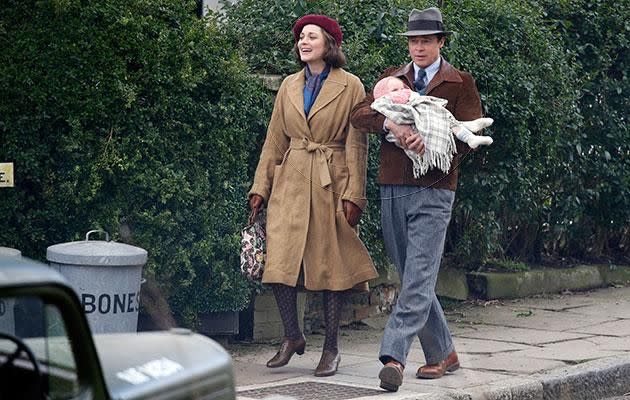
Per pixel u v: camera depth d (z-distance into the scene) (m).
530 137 14.84
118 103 10.24
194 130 10.83
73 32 10.02
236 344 11.91
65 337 4.52
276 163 10.62
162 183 10.52
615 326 13.72
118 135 10.34
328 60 10.38
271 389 9.63
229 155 11.12
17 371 4.61
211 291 11.12
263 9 12.24
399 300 9.90
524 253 16.94
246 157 11.37
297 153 10.39
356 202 10.27
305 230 10.30
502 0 14.32
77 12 10.03
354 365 10.95
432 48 9.95
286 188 10.41
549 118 14.98
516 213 15.81
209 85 10.96
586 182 17.05
